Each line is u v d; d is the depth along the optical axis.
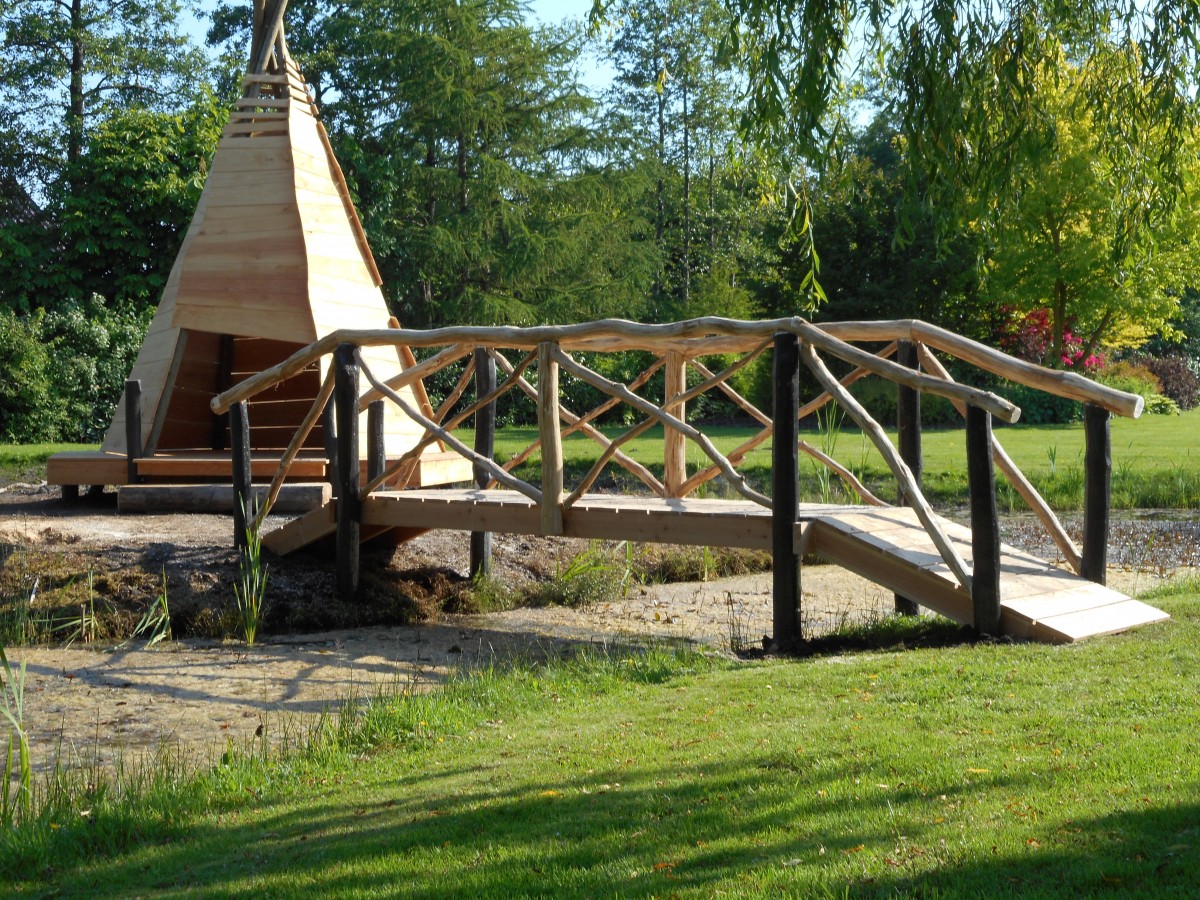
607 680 7.14
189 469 13.62
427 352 31.30
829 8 8.91
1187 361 49.41
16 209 35.62
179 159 32.72
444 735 6.05
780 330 8.19
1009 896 3.06
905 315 33.91
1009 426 30.25
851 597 10.94
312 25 38.19
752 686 6.42
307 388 17.17
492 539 12.31
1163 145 9.47
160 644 9.36
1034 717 5.00
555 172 39.78
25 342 26.00
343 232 15.28
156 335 15.09
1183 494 16.66
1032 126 9.28
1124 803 3.71
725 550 13.00
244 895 3.70
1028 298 31.56
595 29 11.16
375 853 4.00
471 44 36.53
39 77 37.19
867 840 3.61
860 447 22.61
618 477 19.00
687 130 44.97
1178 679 5.53
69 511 13.87
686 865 3.55
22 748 5.18
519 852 3.84
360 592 10.56
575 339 9.19
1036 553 12.87
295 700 7.52
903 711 5.39
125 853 4.49
